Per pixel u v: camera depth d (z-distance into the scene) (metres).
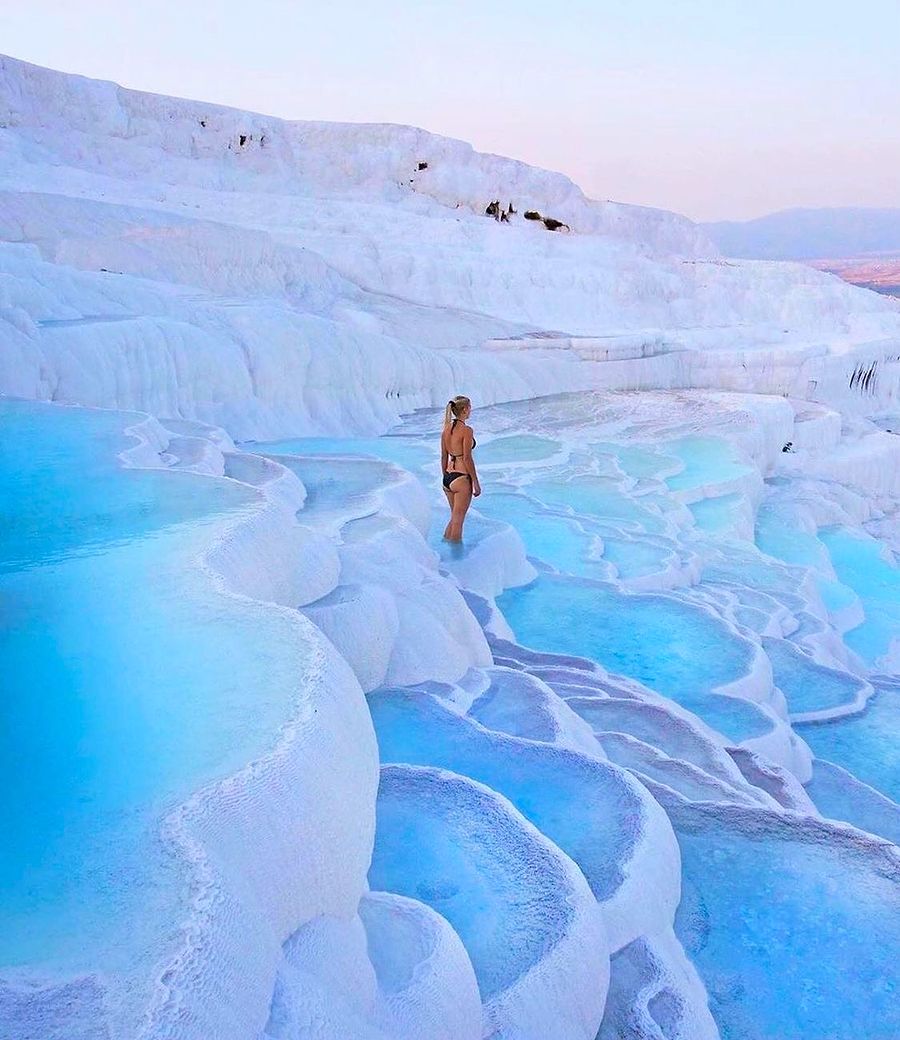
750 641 6.66
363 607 4.25
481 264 27.56
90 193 25.03
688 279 31.42
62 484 4.85
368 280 25.70
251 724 2.32
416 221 31.06
